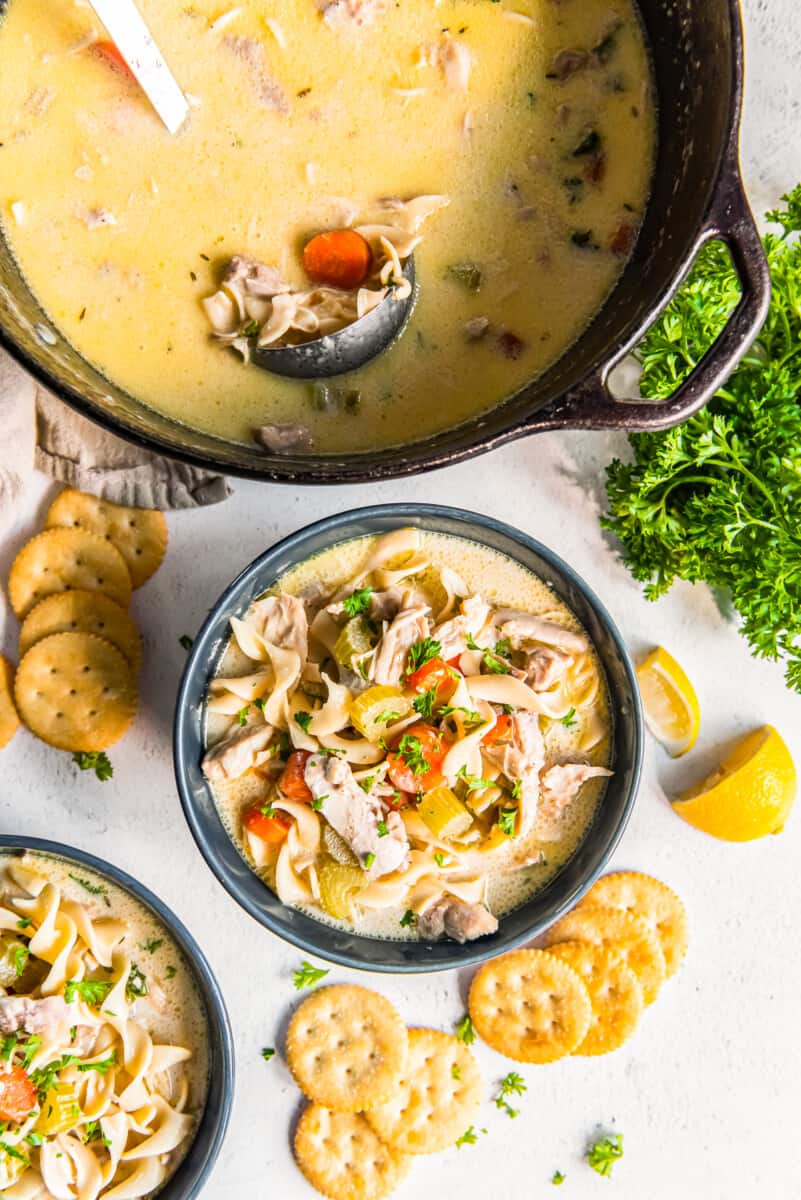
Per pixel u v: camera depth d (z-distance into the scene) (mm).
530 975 753
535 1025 752
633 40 677
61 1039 710
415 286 681
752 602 707
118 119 672
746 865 766
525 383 680
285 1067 754
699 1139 768
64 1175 714
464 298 682
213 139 675
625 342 619
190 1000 729
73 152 672
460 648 711
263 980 753
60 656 738
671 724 756
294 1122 756
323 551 719
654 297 631
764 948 768
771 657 755
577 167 681
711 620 760
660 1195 768
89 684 739
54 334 670
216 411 679
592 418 617
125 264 676
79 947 722
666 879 766
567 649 717
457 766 700
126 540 749
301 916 715
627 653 701
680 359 706
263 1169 756
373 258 675
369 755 708
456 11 675
